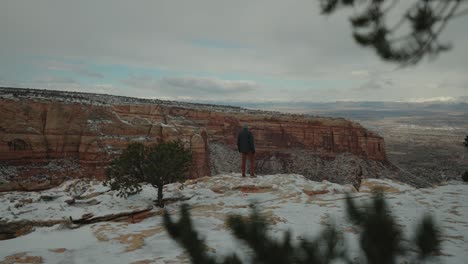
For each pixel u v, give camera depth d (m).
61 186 14.12
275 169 72.25
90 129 43.28
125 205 10.84
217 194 11.95
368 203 1.97
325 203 9.23
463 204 7.71
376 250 1.86
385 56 3.51
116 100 67.44
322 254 2.18
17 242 6.54
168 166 11.45
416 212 6.94
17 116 39.62
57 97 48.75
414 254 1.90
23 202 10.81
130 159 11.69
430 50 3.37
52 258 5.48
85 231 7.25
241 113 80.19
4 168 36.03
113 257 5.42
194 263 2.32
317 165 73.69
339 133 79.44
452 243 4.89
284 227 6.43
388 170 75.56
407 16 3.40
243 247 2.55
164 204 11.38
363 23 3.66
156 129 49.41
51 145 40.66
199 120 74.06
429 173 75.31
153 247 5.91
